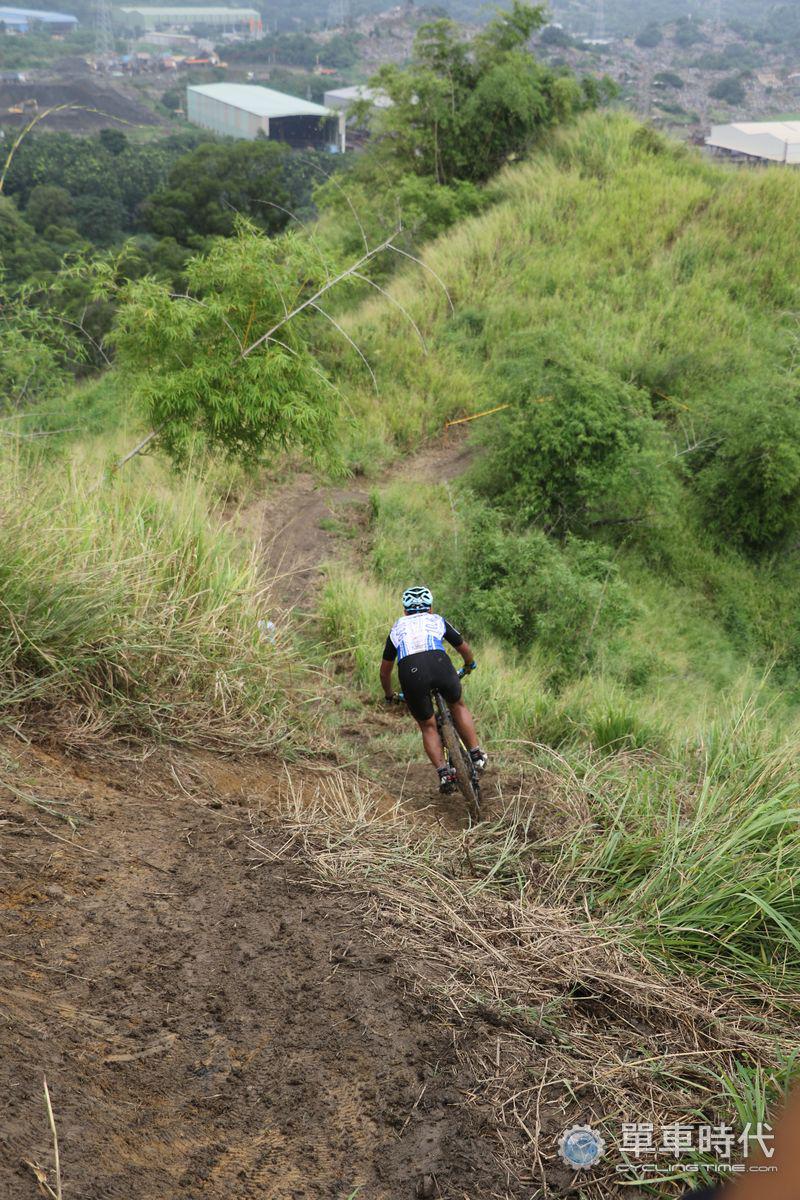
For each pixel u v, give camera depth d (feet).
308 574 36.22
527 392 46.55
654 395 56.24
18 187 175.63
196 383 26.89
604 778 18.07
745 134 243.40
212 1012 10.01
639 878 14.58
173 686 18.39
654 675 34.40
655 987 11.54
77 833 12.71
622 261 70.13
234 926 11.60
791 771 16.67
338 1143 8.67
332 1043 9.91
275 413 27.96
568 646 33.78
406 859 14.21
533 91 87.10
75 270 30.25
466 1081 9.64
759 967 12.60
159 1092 8.73
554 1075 9.90
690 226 73.87
